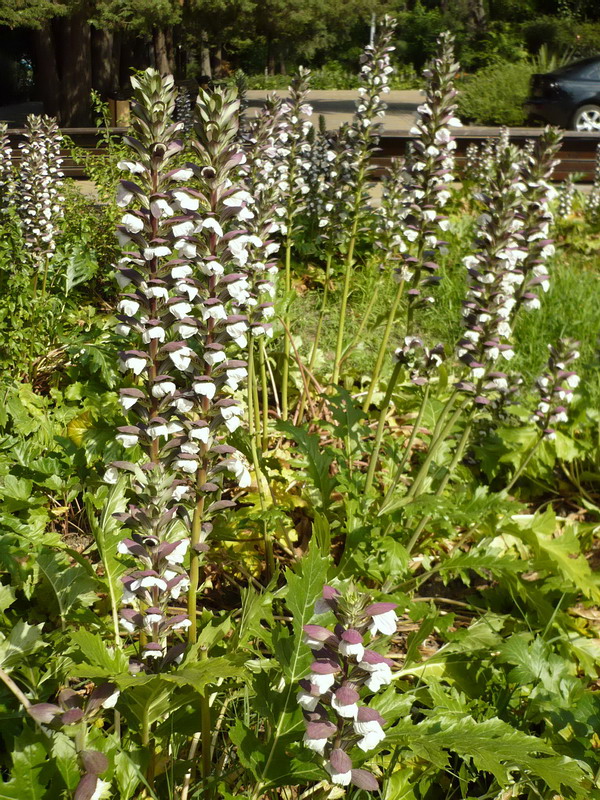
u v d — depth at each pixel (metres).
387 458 2.11
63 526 2.04
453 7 20.30
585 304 3.66
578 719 1.38
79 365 2.51
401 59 20.28
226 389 1.84
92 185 5.92
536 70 12.11
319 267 4.17
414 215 1.96
